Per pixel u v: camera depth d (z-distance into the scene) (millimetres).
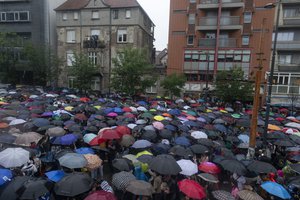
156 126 12562
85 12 36406
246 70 33312
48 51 34375
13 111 13711
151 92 36500
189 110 18797
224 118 17484
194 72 35188
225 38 33844
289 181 8047
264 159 10320
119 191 6703
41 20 37375
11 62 33625
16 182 5598
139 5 34594
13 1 37375
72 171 7160
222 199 6242
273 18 32531
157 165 7105
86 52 36812
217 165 8695
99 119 13602
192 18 34938
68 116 13797
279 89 32375
